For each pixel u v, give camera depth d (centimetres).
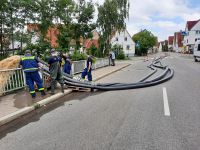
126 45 6731
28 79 888
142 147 453
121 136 509
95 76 1666
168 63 3139
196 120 615
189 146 456
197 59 3438
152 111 704
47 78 1026
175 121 607
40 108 783
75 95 998
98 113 695
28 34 2491
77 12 2869
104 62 2731
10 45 2862
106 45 3812
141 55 7288
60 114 701
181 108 737
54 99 898
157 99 871
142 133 525
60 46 2581
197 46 3428
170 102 820
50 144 481
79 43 2992
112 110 724
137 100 859
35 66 898
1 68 1029
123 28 4009
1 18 2416
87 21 2922
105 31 3766
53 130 562
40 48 2348
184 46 9112
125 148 450
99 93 1024
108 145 465
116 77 1683
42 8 2673
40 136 527
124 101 847
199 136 506
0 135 547
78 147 461
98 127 570
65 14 2802
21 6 2491
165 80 1355
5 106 762
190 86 1171
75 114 694
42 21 2678
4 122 629
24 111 712
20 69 1007
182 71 1981
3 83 916
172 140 485
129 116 655
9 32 2478
